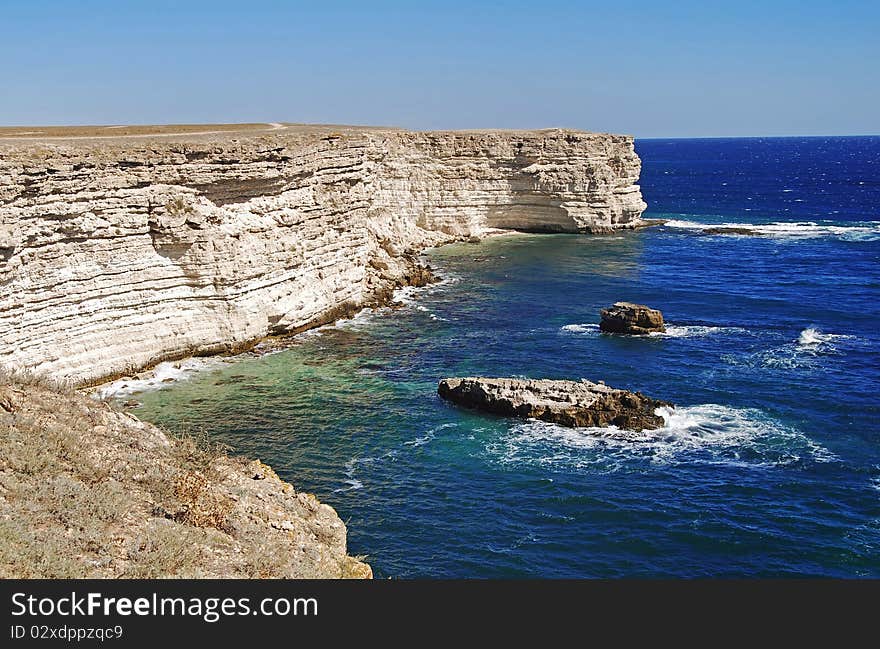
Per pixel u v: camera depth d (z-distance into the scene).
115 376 39.28
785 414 36.59
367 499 28.48
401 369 42.53
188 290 42.06
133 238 39.25
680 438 33.88
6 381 19.89
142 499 16.34
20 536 13.93
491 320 53.12
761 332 50.47
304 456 31.88
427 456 32.03
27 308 34.97
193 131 61.06
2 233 32.75
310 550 17.16
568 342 48.00
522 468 31.06
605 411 35.56
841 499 28.95
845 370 42.81
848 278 67.38
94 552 14.34
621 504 28.39
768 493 29.30
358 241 54.09
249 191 44.53
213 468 18.81
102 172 37.25
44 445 16.77
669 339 48.75
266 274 45.50
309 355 44.56
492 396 36.41
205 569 14.85
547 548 25.47
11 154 33.28
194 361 42.50
